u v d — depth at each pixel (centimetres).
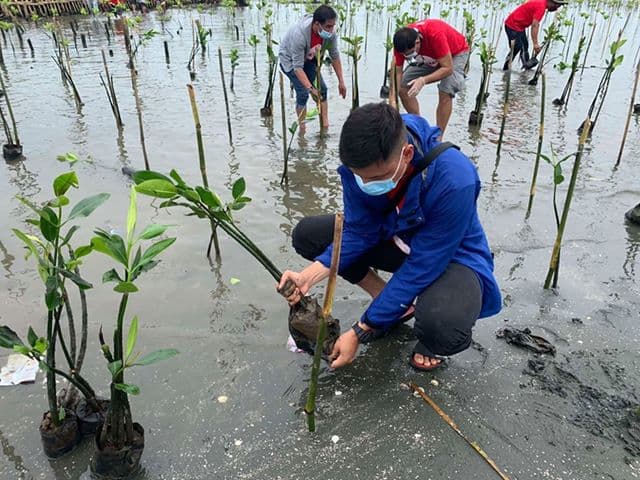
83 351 219
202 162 341
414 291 245
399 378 269
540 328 305
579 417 245
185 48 1130
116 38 1258
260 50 1109
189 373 269
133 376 266
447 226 235
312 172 529
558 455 226
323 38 594
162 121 663
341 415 246
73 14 1714
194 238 402
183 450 227
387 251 280
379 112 204
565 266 368
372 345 293
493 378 269
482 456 226
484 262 258
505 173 528
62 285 201
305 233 303
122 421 206
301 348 278
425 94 816
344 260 273
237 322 309
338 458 224
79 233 405
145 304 324
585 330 303
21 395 254
